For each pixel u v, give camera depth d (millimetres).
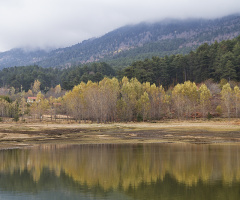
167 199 22828
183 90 131375
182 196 23500
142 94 140750
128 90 132625
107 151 48406
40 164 38250
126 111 121000
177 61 184875
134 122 118000
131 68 185750
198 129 81500
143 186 26969
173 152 46062
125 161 39344
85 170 34438
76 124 107250
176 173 31797
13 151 49250
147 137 68000
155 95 138875
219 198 22781
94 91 124750
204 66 168250
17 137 69188
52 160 40781
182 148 50250
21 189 26672
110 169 34656
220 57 160250
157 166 35688
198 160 38969
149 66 180750
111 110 125500
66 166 36781
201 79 169000
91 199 23578
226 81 150375
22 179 30516
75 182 29109
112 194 24766
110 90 129625
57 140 64438
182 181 28344
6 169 35469
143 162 38375
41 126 95062
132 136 70438
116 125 99688
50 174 32719
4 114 144875
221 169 33375
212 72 161375
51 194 25312
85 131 82625
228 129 79625
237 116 119875
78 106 120125
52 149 51281
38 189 26844
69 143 59500
